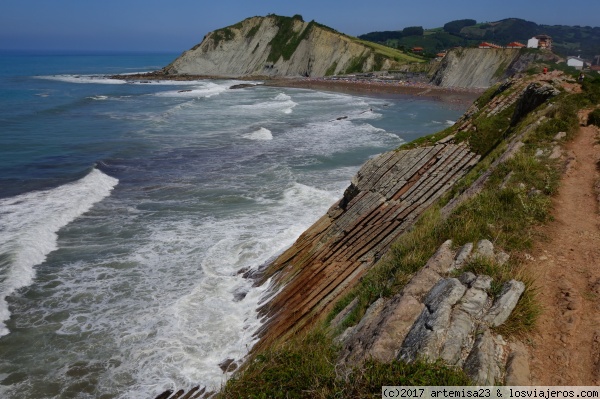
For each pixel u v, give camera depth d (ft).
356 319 21.90
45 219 57.52
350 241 41.04
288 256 45.47
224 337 35.27
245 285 43.42
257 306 39.37
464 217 25.59
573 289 18.84
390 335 17.22
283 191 71.82
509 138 47.80
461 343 15.61
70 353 33.96
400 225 40.60
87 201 65.98
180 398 28.89
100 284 43.55
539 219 25.39
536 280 19.67
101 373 31.83
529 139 40.37
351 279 34.88
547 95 59.00
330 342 20.45
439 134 62.80
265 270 45.42
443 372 14.12
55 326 37.14
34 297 41.24
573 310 17.54
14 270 44.68
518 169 32.71
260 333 34.50
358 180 51.52
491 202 27.40
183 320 37.63
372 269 29.43
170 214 62.28
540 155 36.04
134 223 58.90
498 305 17.31
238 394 16.90
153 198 69.31
